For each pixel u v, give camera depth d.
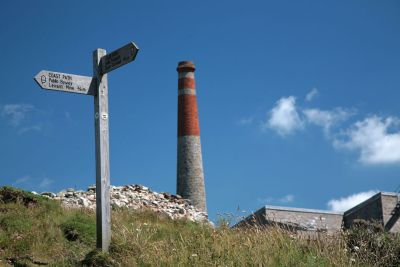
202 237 13.00
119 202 23.11
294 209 30.06
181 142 39.66
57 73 12.87
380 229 12.90
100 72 13.38
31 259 12.64
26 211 16.72
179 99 40.44
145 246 12.48
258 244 12.23
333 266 11.12
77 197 23.06
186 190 38.75
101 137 13.12
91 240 14.31
